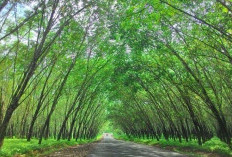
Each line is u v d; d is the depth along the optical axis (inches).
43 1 595.5
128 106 2290.8
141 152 1020.5
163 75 1023.0
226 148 883.4
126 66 1096.8
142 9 565.0
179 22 751.1
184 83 917.8
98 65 1366.9
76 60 1154.0
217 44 711.1
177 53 909.8
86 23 790.5
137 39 859.4
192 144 1153.4
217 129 1672.0
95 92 1724.9
